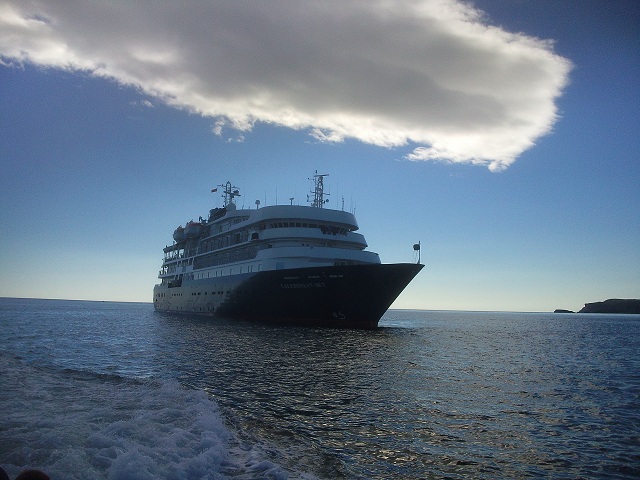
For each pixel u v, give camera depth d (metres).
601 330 99.38
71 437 10.47
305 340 42.72
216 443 10.88
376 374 26.09
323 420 15.85
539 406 19.72
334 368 27.64
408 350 39.44
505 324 135.62
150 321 74.44
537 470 11.93
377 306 50.75
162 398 15.80
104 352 34.03
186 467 8.96
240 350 35.22
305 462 11.17
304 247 53.31
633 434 15.46
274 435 13.46
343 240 56.81
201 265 76.69
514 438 14.69
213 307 69.12
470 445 13.79
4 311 123.88
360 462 11.84
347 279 48.03
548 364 35.66
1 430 11.15
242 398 18.86
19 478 5.90
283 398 19.11
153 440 10.64
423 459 12.38
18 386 17.98
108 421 12.27
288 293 53.03
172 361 29.50
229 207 74.31
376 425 15.51
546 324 140.00
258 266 55.78
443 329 88.44
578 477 11.52
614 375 30.14
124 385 18.86
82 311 150.50
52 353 33.12
